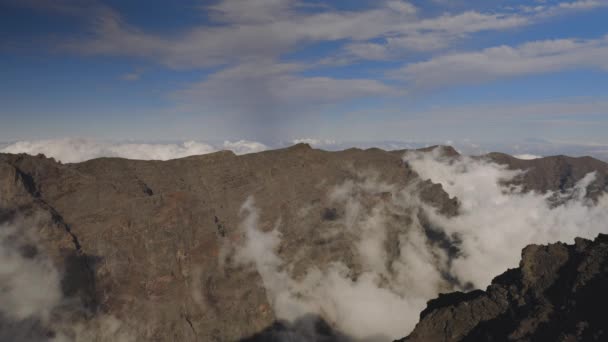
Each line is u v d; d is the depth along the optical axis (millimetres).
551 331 50906
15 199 133000
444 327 61219
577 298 51844
